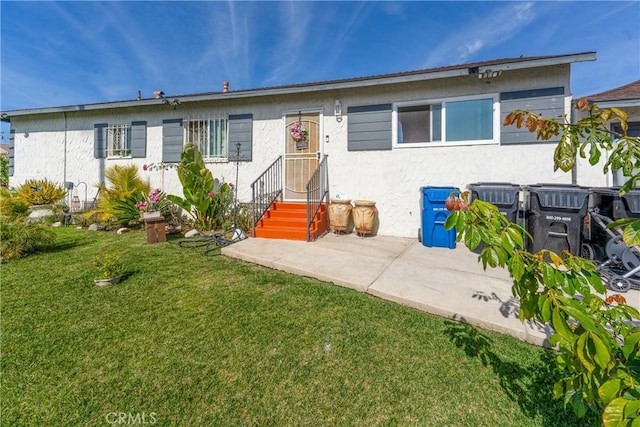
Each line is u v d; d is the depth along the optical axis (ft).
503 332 8.28
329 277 11.93
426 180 19.86
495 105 18.22
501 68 16.57
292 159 23.36
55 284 11.66
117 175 24.77
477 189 16.19
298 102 22.97
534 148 17.66
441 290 10.67
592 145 4.65
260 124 24.12
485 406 5.94
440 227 17.21
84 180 29.58
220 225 22.95
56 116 30.32
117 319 9.12
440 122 19.57
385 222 20.86
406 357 7.38
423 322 8.92
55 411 5.92
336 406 6.01
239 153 24.54
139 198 23.85
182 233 22.13
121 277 12.14
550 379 6.58
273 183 23.68
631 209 12.21
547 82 17.21
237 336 8.27
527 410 5.82
